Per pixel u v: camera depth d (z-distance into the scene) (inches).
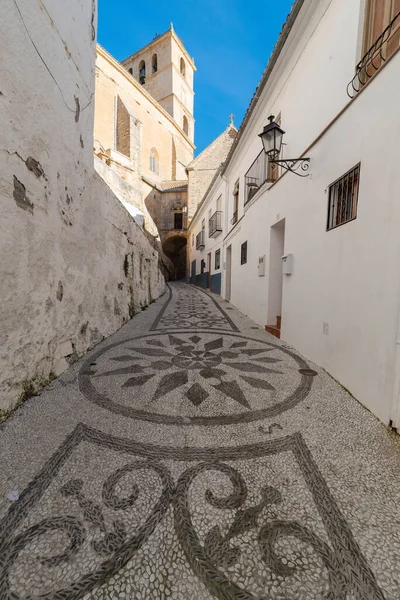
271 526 54.6
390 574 46.3
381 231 93.7
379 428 88.8
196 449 77.9
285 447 79.1
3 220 86.0
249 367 143.3
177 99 1282.0
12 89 88.7
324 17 139.2
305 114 159.9
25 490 62.0
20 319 96.8
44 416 92.5
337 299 124.4
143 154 960.3
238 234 354.9
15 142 91.1
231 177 404.2
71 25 136.4
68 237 135.9
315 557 48.8
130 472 68.4
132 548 49.8
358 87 113.0
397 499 61.4
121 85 837.8
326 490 63.7
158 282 462.9
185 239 1070.4
